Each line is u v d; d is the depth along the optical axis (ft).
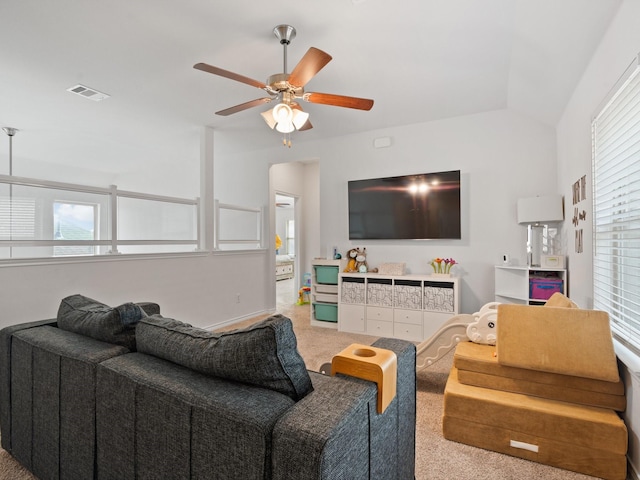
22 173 19.17
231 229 18.58
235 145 16.99
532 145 12.13
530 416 5.93
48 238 9.72
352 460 3.04
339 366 3.86
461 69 9.55
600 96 6.86
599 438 5.47
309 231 21.65
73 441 4.54
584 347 5.95
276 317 3.59
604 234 7.01
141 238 14.79
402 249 14.32
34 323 6.07
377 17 7.30
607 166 6.81
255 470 2.84
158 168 21.09
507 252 12.45
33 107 12.23
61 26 7.55
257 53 8.71
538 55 8.21
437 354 8.95
